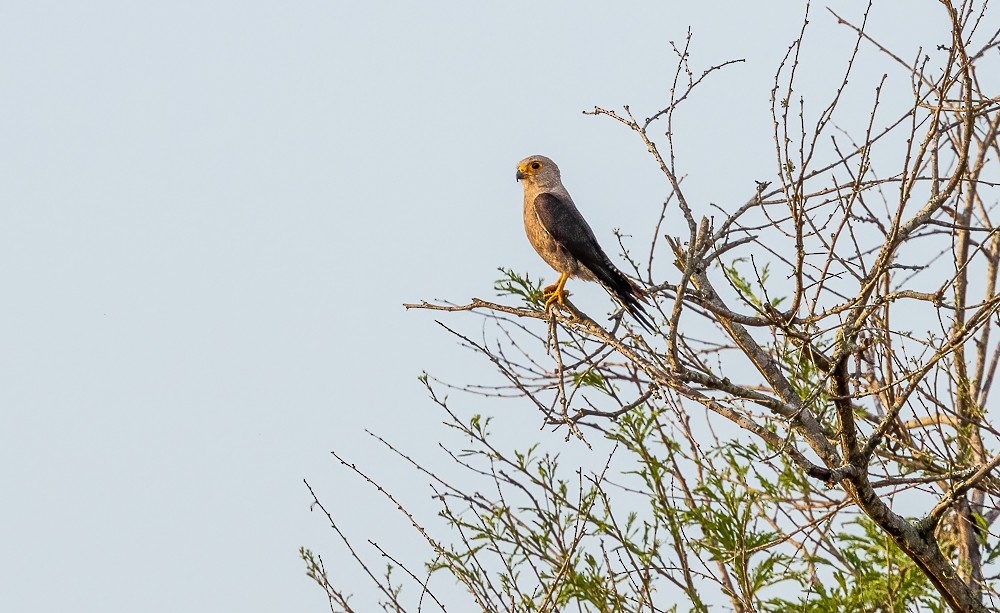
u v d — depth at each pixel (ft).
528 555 34.42
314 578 34.45
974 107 31.60
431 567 34.37
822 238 31.04
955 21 28.68
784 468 34.91
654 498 34.42
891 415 30.48
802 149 29.63
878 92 29.09
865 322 33.17
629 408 32.04
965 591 31.81
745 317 31.78
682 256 37.04
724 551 32.55
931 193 33.09
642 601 33.06
